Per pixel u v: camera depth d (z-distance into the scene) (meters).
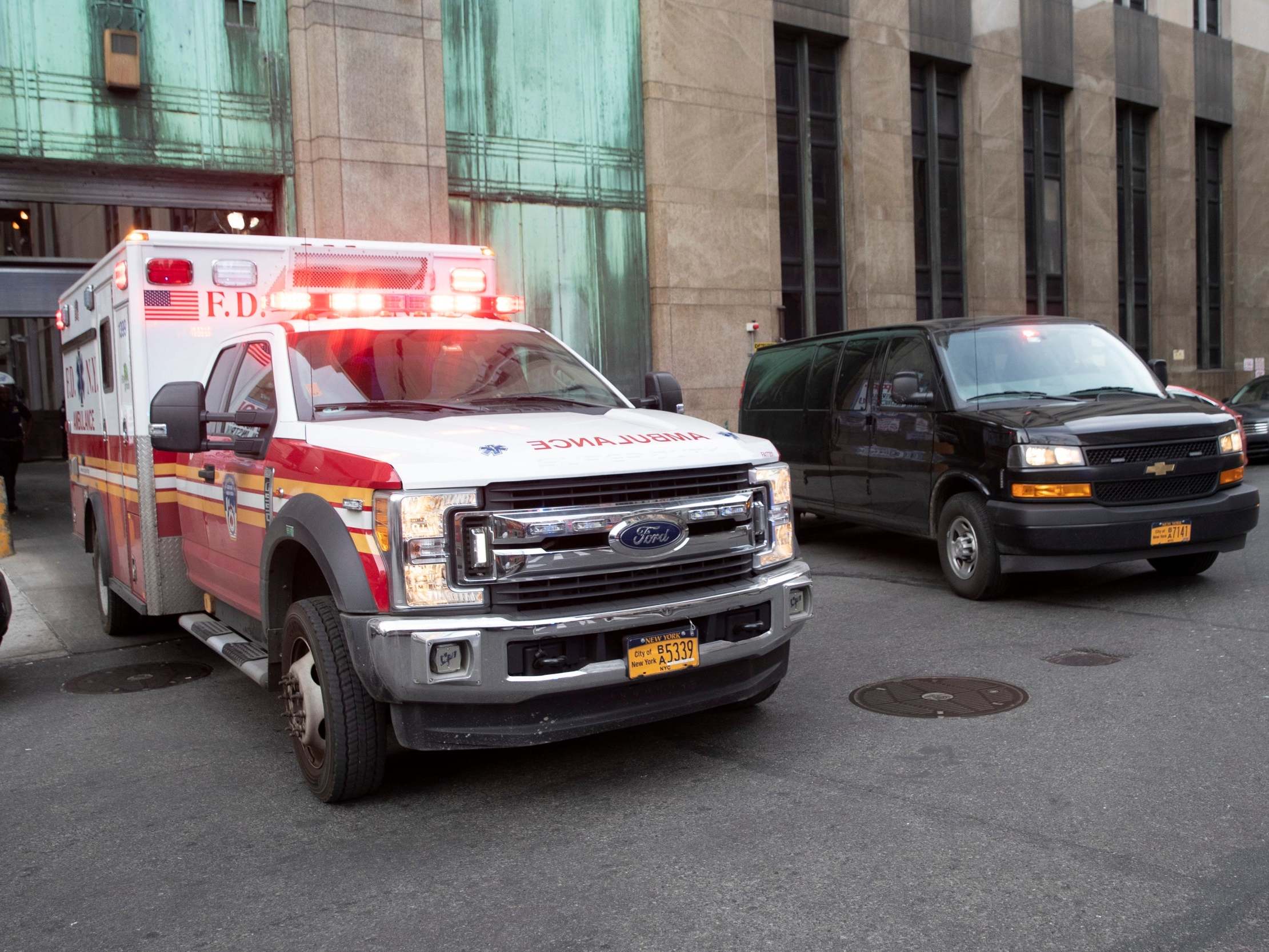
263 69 14.81
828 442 9.69
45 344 26.89
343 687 4.25
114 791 4.73
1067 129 26.31
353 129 15.02
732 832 3.94
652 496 4.32
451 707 4.05
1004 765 4.48
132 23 13.85
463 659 3.96
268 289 6.88
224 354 6.13
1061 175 26.41
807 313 21.09
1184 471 7.33
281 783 4.75
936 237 23.28
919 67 23.11
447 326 5.78
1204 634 6.48
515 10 16.86
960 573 7.91
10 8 13.19
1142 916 3.17
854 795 4.23
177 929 3.40
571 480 4.13
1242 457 7.66
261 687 6.45
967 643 6.58
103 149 13.79
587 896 3.49
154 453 6.60
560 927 3.29
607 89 17.89
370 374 5.26
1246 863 3.49
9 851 4.10
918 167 23.19
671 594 4.35
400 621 3.94
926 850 3.70
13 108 13.24
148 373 6.57
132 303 6.53
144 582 6.69
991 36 23.75
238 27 14.62
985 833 3.81
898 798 4.19
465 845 3.96
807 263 21.06
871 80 21.42
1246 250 32.09
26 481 20.55
